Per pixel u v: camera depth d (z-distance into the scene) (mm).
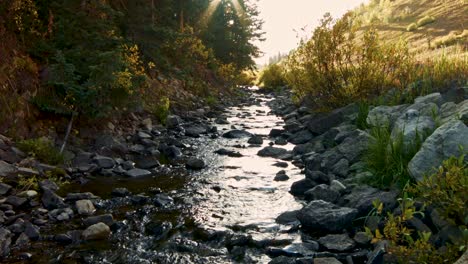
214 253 5555
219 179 9047
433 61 11859
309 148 11156
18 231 5922
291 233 6148
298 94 14148
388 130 8727
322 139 11281
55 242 5750
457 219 4668
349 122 11375
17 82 9930
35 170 8258
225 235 6070
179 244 5793
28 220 6332
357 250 5363
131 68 12148
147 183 8680
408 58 11938
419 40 32219
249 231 6246
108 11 12180
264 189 8312
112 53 10078
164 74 19500
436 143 6043
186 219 6738
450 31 35719
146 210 7094
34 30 10875
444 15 41500
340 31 12469
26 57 10523
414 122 7551
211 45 30734
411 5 51719
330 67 12750
